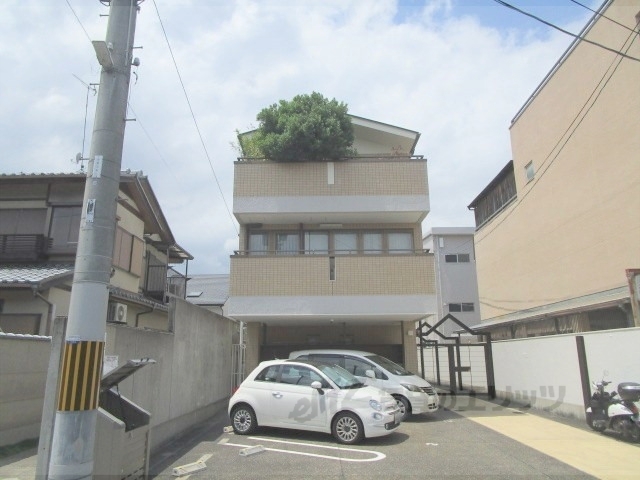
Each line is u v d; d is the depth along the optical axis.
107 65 5.39
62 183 14.73
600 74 14.55
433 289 12.81
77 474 4.53
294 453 7.60
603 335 9.59
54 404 5.18
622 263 13.60
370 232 14.91
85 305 4.84
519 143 20.61
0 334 7.90
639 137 12.81
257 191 13.68
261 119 14.70
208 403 11.19
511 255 21.75
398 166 13.85
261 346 15.08
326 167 13.81
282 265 12.94
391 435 9.08
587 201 15.41
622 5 13.32
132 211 17.17
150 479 6.20
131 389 6.91
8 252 13.83
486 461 7.09
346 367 11.53
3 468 6.55
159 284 19.77
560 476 6.30
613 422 8.46
